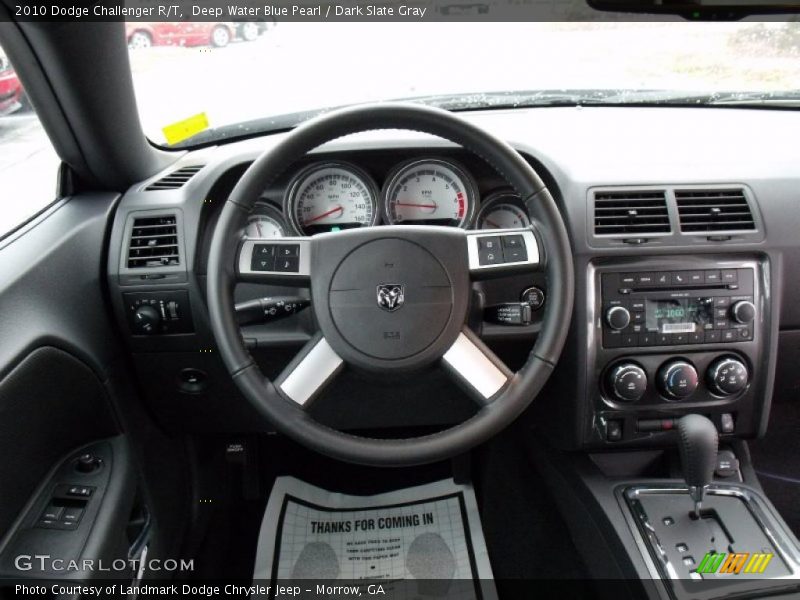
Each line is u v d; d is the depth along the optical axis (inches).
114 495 45.2
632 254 49.3
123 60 46.5
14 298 40.3
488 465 67.5
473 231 41.2
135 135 51.1
